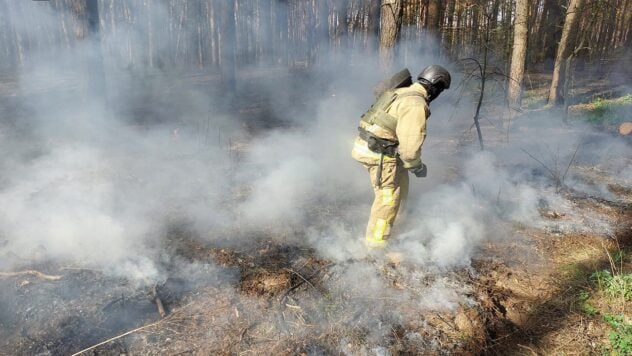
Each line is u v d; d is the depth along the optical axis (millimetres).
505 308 2818
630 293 2842
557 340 2531
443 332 2578
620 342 2434
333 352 2408
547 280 3098
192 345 2412
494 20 9188
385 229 3260
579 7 8922
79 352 2318
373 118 3068
